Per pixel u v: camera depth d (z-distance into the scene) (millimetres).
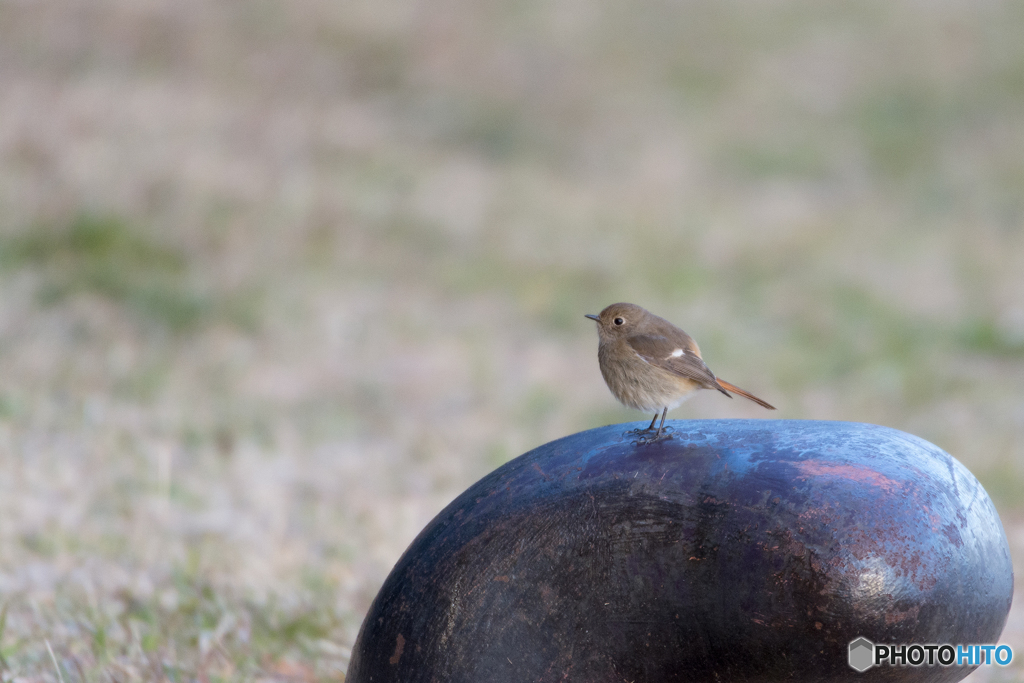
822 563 4309
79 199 15977
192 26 25922
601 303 17297
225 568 7941
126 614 6996
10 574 7434
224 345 13453
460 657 4789
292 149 20906
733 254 20406
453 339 15008
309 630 7172
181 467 9922
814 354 16016
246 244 16406
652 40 34406
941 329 17578
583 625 4672
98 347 12539
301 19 28328
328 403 12398
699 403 13711
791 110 31688
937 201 26656
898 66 35344
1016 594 8984
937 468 4652
